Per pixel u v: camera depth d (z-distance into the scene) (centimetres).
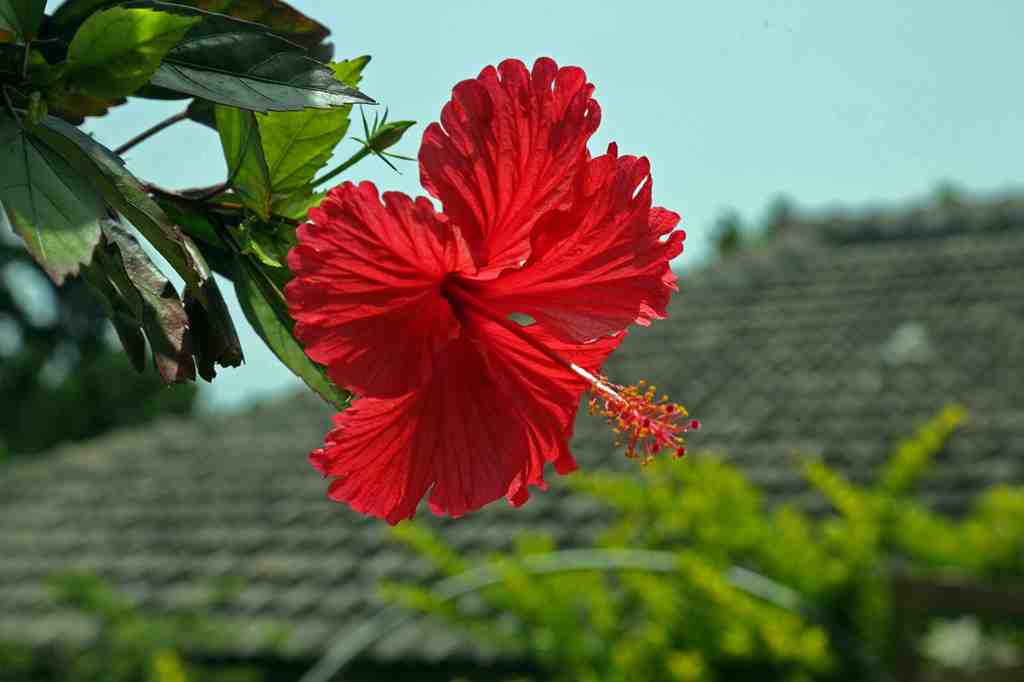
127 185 88
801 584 606
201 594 810
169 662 652
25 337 2389
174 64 93
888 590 588
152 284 91
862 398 861
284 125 107
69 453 1122
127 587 841
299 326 102
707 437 838
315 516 886
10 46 91
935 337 936
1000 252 1063
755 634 589
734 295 1070
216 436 1069
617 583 702
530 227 112
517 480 121
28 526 967
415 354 108
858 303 1018
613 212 115
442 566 666
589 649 621
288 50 96
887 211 1216
